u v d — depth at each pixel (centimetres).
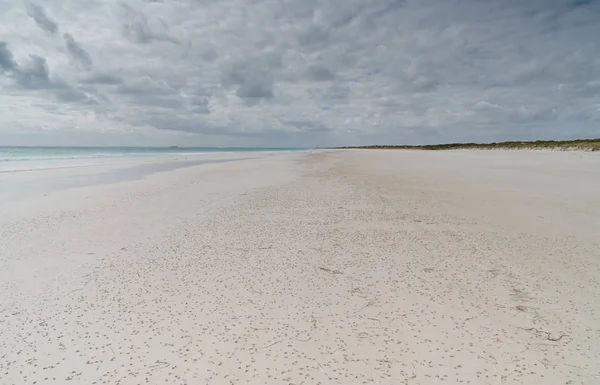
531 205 1024
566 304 447
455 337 380
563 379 315
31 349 365
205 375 325
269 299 471
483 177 1752
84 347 368
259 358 349
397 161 3397
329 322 413
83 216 956
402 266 582
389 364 338
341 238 741
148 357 352
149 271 566
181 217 941
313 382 315
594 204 1019
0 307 451
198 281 527
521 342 370
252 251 662
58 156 4578
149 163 3331
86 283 522
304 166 2927
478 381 314
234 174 2170
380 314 430
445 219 887
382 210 1005
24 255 643
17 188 1493
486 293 481
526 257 612
